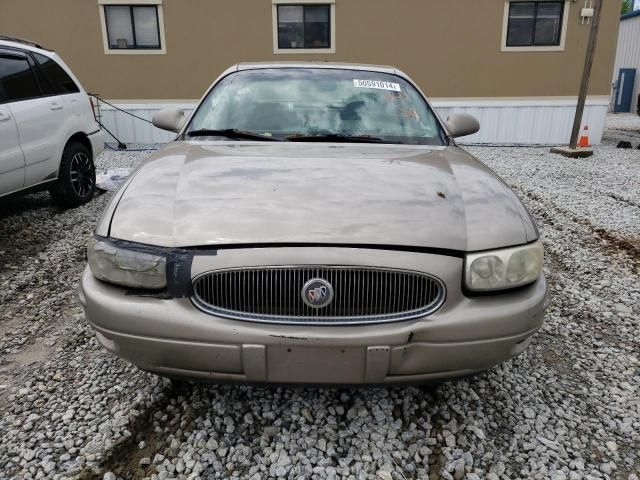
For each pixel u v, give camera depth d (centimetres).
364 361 174
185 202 193
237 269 172
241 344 172
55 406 222
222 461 190
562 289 355
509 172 798
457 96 1090
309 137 273
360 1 1030
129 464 188
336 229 177
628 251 435
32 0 1018
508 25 1056
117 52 1050
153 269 176
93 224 489
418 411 220
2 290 342
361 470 186
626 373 255
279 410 218
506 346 182
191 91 1077
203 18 1035
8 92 447
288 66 328
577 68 1077
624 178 752
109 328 181
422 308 176
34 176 468
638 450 202
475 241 182
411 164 232
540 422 215
